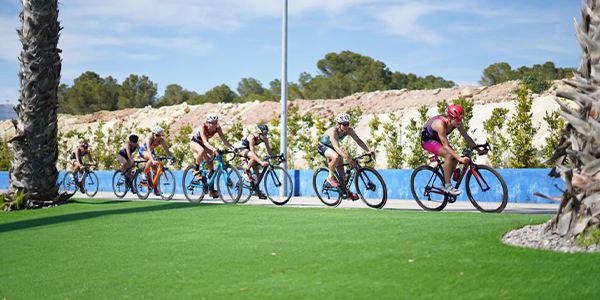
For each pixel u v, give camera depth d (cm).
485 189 736
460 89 3094
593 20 424
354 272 366
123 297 351
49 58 1019
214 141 2094
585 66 429
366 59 8469
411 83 7800
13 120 1021
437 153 770
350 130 876
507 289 304
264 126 1004
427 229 507
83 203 1061
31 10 995
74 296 365
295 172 1350
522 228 471
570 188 399
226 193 1013
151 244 532
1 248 570
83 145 1434
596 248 371
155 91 7819
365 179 860
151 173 1205
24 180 1009
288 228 575
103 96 7244
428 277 340
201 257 453
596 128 396
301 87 7681
